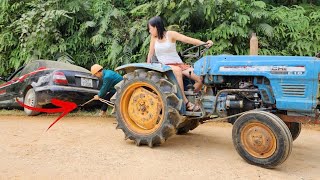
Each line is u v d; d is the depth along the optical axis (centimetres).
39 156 458
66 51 1066
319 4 1134
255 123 438
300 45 900
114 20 1025
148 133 514
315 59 435
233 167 437
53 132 621
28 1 1134
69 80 782
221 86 500
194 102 519
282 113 467
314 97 427
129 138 531
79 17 1096
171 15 938
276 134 420
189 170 419
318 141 619
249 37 909
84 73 806
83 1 1091
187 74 524
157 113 511
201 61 505
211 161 460
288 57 457
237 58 479
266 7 1044
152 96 518
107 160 446
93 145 524
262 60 460
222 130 686
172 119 500
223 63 481
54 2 1059
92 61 1063
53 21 1037
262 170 429
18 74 884
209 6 894
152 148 516
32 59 1033
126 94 540
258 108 473
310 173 434
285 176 416
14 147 502
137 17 1039
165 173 405
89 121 762
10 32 1104
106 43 1011
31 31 1035
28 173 390
